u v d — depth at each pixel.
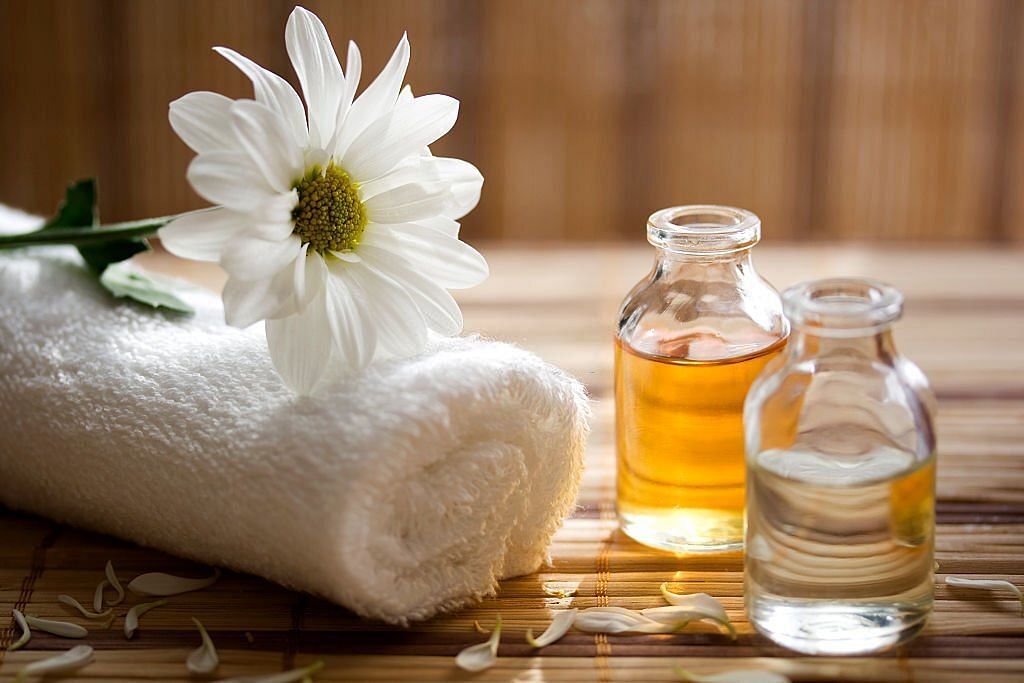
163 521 0.36
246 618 0.36
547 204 0.61
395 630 0.36
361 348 0.36
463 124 0.60
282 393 0.36
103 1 0.58
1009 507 0.40
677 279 0.38
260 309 0.35
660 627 0.36
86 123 0.59
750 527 0.35
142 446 0.36
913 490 0.34
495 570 0.37
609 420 0.45
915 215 0.61
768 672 0.34
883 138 0.60
